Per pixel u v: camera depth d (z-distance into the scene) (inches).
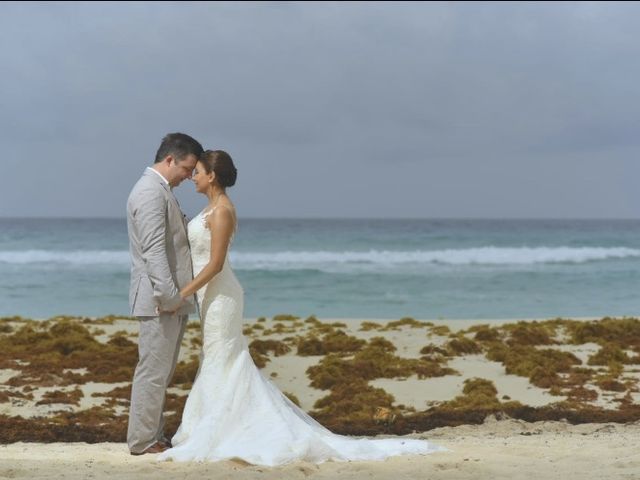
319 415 449.7
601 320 781.9
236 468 254.1
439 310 1072.2
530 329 706.2
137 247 284.4
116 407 464.4
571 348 666.8
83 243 2053.4
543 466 256.8
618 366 570.3
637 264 1571.1
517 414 435.5
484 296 1197.7
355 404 458.3
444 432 397.1
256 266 1598.2
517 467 255.1
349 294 1237.7
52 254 1646.2
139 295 282.8
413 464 260.1
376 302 1153.4
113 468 251.4
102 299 1163.3
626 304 1102.4
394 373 548.4
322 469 252.8
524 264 1600.6
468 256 1695.4
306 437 273.7
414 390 507.8
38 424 404.8
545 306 1096.2
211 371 282.8
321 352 636.1
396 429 410.3
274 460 262.2
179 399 474.9
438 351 633.6
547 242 2135.8
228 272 289.0
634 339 701.9
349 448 278.2
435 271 1514.5
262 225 3570.4
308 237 2381.9
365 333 746.2
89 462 266.4
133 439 285.1
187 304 284.4
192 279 288.2
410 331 761.6
